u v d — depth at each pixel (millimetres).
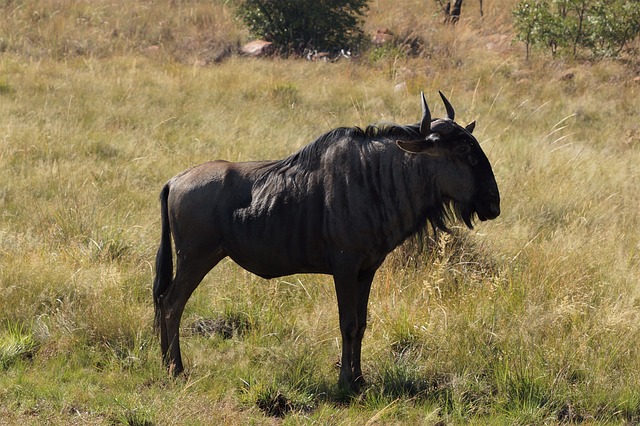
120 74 71000
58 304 28531
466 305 28219
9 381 23703
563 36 86438
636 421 23281
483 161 23625
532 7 88875
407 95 69062
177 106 61094
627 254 34625
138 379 24516
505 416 22891
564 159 48219
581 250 33312
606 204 41531
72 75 68938
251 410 22875
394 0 109250
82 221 35375
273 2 90375
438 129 23406
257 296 30156
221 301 29562
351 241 23359
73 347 26281
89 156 47406
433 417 22641
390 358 25984
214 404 22844
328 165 23703
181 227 24594
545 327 27016
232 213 24188
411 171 23531
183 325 28312
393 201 23500
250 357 26297
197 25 96250
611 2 87625
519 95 71562
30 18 92125
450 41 91812
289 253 23969
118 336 26766
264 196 24016
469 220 24016
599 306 28609
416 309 28219
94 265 31391
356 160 23578
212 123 56438
